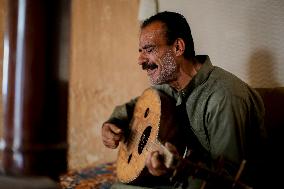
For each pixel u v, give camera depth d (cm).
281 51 301
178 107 246
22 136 110
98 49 461
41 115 111
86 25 468
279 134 252
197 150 236
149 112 260
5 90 113
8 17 113
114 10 448
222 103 220
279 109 258
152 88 272
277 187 237
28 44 109
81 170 385
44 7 110
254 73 320
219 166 171
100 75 462
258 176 231
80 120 472
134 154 256
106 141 278
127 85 446
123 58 446
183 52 242
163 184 243
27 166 110
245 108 222
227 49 340
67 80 118
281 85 302
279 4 301
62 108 116
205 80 234
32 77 109
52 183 109
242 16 327
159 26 244
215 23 349
